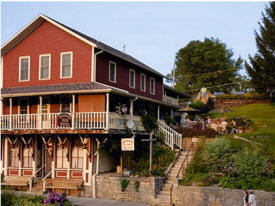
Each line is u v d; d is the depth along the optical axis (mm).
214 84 61250
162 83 36219
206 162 20344
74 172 22672
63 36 24891
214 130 26672
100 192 21297
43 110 24562
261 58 38500
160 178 20156
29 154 24297
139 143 23469
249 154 19266
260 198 17047
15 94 23016
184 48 64938
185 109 31438
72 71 24312
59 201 17016
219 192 17875
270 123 31297
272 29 38125
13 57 26484
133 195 20125
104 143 21953
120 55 27562
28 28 25625
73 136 23109
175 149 24266
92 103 21859
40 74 25406
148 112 26531
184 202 18734
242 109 42000
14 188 23562
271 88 38094
